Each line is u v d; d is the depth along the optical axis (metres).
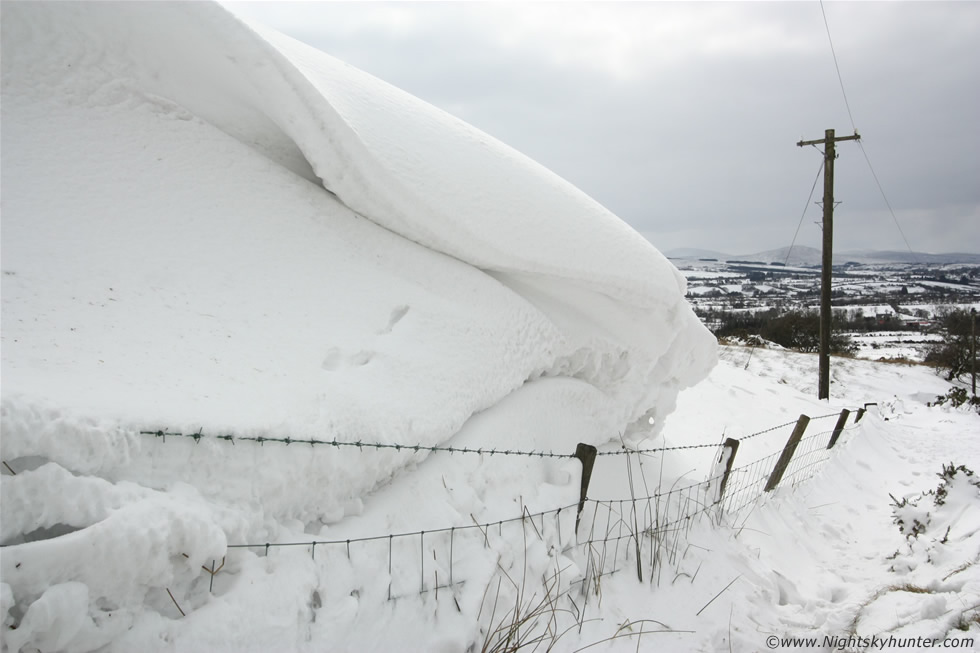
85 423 2.21
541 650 3.26
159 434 2.41
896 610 4.18
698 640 3.78
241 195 3.79
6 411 2.05
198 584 2.40
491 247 4.35
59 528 2.15
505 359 4.20
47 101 3.46
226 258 3.46
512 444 4.11
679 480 5.73
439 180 4.30
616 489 4.98
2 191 3.07
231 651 2.30
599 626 3.60
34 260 2.92
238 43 3.58
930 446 10.80
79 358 2.60
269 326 3.28
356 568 2.86
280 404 2.89
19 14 3.43
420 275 4.17
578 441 4.83
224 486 2.56
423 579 3.05
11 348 2.49
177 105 3.93
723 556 4.84
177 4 3.52
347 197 4.09
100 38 3.67
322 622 2.60
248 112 4.07
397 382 3.47
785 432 9.34
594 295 5.05
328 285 3.70
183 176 3.65
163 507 2.25
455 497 3.50
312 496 2.90
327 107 3.77
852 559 5.58
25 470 2.09
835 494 7.46
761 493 6.37
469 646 3.01
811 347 30.34
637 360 5.46
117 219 3.28
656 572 4.27
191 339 2.98
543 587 3.57
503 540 3.50
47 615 1.91
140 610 2.20
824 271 16.53
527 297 4.84
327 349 3.34
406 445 3.31
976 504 5.41
